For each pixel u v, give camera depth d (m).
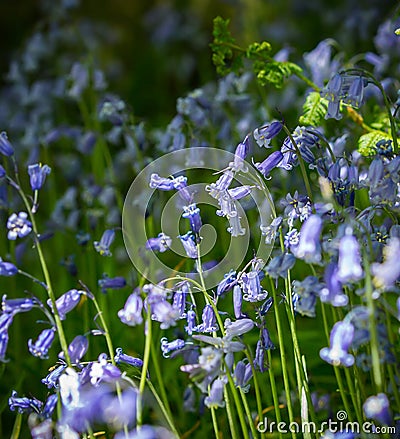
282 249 3.32
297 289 2.99
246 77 5.89
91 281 5.30
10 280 5.32
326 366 4.56
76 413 3.07
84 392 3.11
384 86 5.12
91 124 7.55
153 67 12.35
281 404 4.31
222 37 4.79
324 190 3.03
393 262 2.79
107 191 5.89
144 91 12.11
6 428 4.77
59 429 3.08
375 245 3.15
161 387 3.89
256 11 11.07
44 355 3.18
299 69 4.73
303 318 5.59
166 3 13.41
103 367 3.05
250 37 10.05
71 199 6.09
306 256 2.92
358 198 4.51
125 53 13.51
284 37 10.52
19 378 4.75
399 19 5.37
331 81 3.72
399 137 4.25
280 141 5.56
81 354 3.28
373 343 2.80
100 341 4.96
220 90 6.02
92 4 13.96
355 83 3.70
